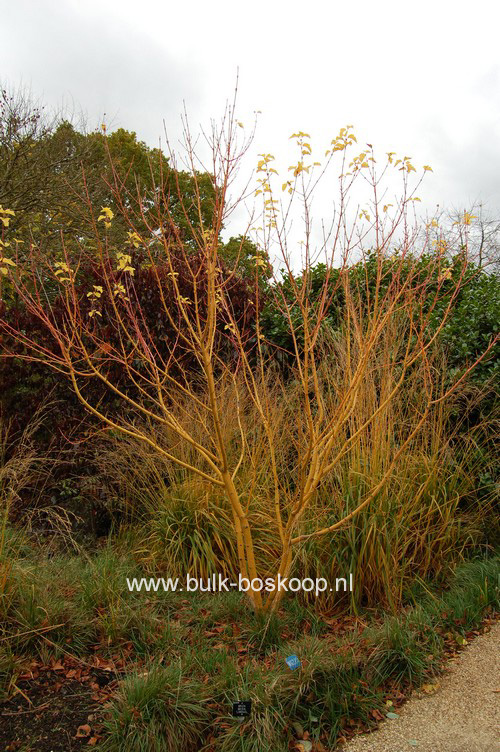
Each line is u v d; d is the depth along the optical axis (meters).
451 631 3.39
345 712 2.71
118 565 3.99
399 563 3.95
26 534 4.13
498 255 13.40
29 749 2.38
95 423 5.24
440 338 5.22
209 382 3.25
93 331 4.96
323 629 3.48
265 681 2.74
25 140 9.33
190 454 4.78
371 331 3.41
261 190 3.31
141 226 6.59
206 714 2.57
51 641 3.01
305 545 3.84
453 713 2.71
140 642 3.14
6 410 5.04
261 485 4.42
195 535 4.06
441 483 4.34
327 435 3.46
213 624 3.49
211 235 3.40
